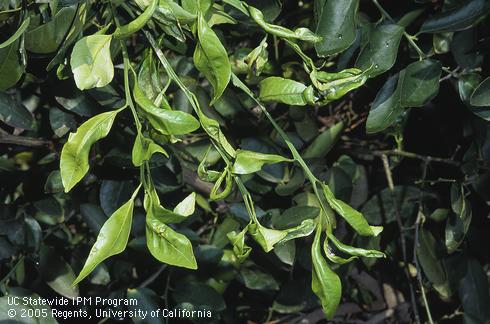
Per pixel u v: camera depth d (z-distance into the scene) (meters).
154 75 0.74
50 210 1.01
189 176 1.02
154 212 0.66
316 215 0.96
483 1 0.81
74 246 1.09
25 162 1.02
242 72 0.91
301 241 1.01
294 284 1.10
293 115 0.99
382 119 0.82
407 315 1.25
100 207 1.00
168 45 0.87
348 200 1.01
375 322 1.26
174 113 0.66
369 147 1.14
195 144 0.97
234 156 0.69
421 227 1.04
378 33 0.79
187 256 0.65
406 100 0.81
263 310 1.23
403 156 1.08
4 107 0.87
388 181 1.09
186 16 0.68
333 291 0.69
